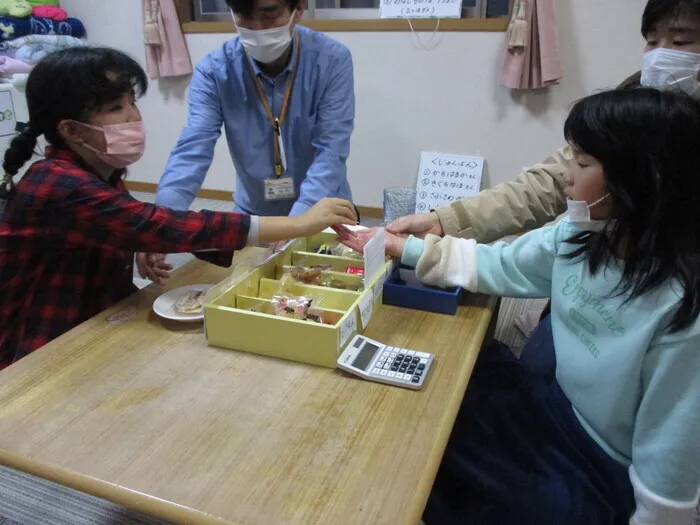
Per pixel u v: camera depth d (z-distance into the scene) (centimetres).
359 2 322
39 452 72
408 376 87
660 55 131
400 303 113
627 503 88
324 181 152
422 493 66
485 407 105
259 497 65
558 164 137
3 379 88
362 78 321
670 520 80
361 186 346
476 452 95
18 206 109
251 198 187
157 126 376
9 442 74
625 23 267
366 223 334
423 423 78
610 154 80
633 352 83
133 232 107
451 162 319
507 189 136
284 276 112
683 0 123
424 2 297
